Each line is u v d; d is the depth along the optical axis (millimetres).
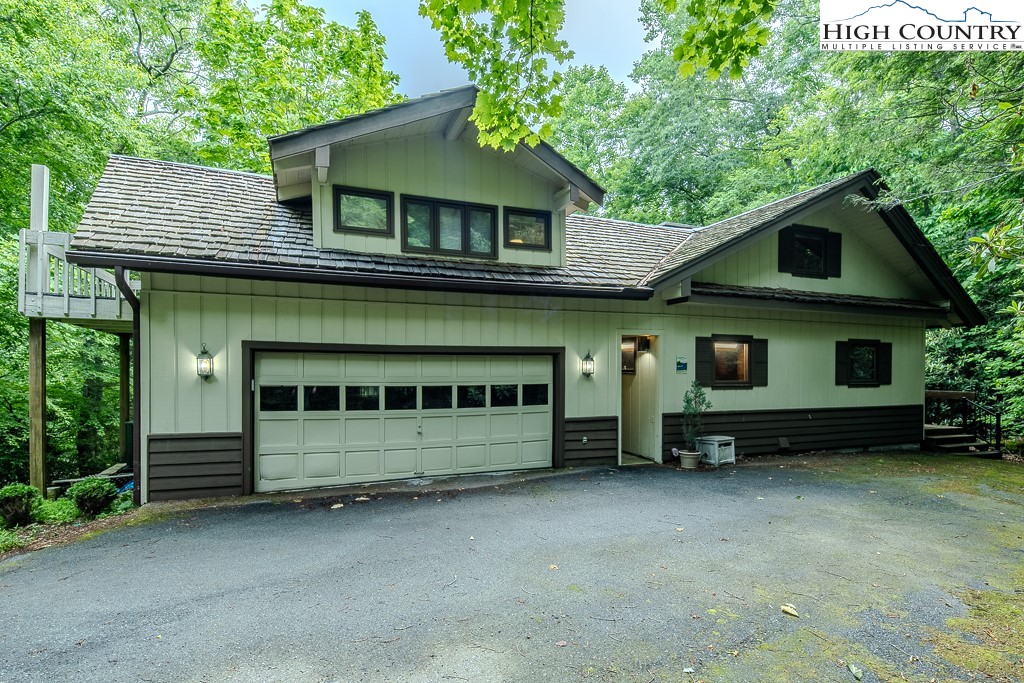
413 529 5348
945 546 4926
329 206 7137
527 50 4348
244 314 6711
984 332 12156
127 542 4949
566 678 2793
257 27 14258
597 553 4672
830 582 4066
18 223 11117
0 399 9633
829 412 10500
